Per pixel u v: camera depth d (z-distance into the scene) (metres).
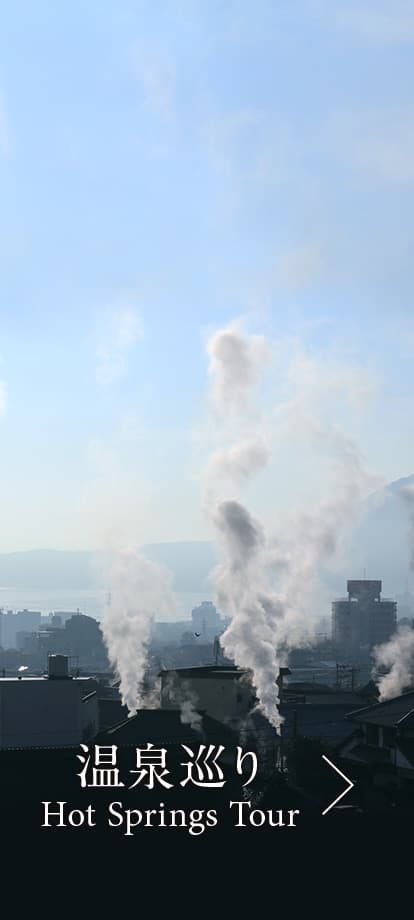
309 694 93.31
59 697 69.75
